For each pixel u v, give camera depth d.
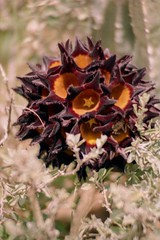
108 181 0.64
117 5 0.74
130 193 0.54
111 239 0.55
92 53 0.57
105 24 0.75
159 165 0.58
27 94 0.58
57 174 0.57
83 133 0.56
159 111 0.58
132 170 0.59
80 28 0.97
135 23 0.74
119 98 0.57
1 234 0.60
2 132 0.76
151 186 0.56
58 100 0.56
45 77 0.57
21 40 1.00
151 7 0.74
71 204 0.58
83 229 0.56
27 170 0.54
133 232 0.54
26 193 0.58
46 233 0.54
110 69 0.56
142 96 0.57
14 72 0.98
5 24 1.00
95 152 0.54
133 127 0.57
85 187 0.58
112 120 0.56
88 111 0.56
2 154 0.55
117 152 0.57
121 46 0.74
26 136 0.58
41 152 0.58
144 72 0.58
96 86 0.56
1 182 0.59
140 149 0.57
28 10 1.00
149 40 0.75
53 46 0.99
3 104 0.82
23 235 0.56
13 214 0.60
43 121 0.57
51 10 0.98
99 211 0.68
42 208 0.64
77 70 0.56
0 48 0.99
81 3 0.96
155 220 0.54
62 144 0.57
